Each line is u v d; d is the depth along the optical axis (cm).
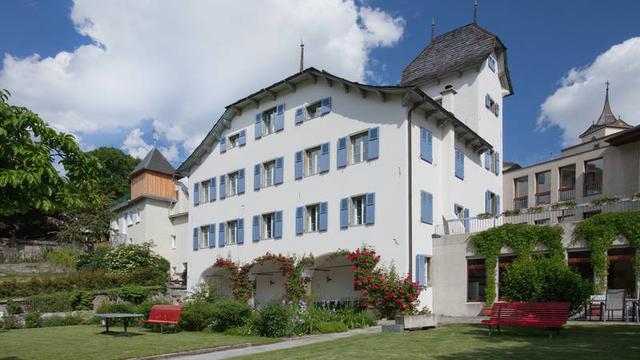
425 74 3130
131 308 2183
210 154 3288
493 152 2945
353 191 2336
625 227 1733
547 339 1195
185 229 3991
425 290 2177
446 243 2214
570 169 3088
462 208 2500
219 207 3144
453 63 3005
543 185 3250
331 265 2520
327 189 2453
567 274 1351
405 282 2041
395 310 2048
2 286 2598
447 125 2436
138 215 4225
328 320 1767
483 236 2084
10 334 1756
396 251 2133
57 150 768
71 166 780
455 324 1714
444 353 1038
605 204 1944
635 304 1561
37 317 2128
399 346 1162
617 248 1762
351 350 1130
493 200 2928
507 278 1453
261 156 2880
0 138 692
